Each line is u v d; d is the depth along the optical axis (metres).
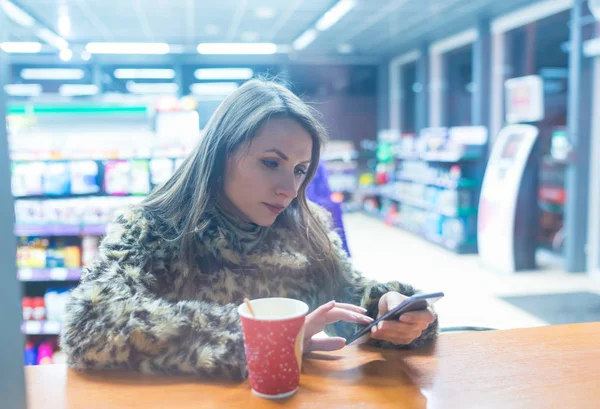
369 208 11.45
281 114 1.16
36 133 3.58
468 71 11.05
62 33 9.45
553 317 4.45
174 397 0.88
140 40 10.25
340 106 13.55
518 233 6.14
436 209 7.82
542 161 7.55
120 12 7.92
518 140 6.19
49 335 3.47
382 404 0.86
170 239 1.18
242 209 1.22
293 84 1.49
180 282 1.16
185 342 0.96
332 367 1.02
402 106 13.12
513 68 8.08
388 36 10.33
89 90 12.24
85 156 3.32
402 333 1.09
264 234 1.32
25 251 3.29
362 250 7.57
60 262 3.31
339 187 11.73
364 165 13.18
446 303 4.90
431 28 9.41
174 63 11.96
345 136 13.64
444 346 1.15
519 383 0.95
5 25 0.59
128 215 1.21
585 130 5.86
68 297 1.06
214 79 12.69
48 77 12.19
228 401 0.87
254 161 1.16
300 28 9.57
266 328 0.84
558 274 5.99
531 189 6.13
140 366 0.96
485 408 0.86
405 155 9.16
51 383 0.94
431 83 11.03
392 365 1.04
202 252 1.19
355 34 10.14
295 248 1.33
